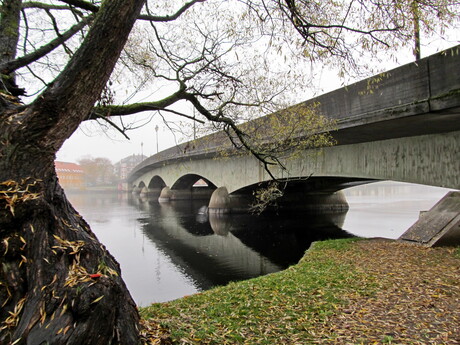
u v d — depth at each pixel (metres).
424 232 11.27
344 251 10.72
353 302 5.67
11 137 2.37
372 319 4.89
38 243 2.39
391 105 8.92
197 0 4.75
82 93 2.40
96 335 2.21
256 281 7.60
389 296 5.92
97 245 2.78
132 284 11.45
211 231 21.42
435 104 7.56
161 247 17.25
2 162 2.37
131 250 16.67
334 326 4.65
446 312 5.08
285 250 15.95
